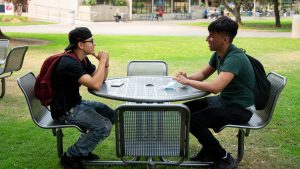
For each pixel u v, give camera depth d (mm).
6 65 6980
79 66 4215
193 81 4152
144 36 23828
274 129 6023
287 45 18141
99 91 4199
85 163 4633
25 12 50156
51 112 4312
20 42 18625
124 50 15766
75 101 4379
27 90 4305
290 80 9703
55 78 4230
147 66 6383
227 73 4113
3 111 6910
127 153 3596
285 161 4848
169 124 3502
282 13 63188
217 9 60219
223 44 4211
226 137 5715
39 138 5551
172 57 13898
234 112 4211
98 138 4246
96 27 33750
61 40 20031
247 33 27062
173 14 53438
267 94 4266
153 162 3783
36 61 12742
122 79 4887
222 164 4340
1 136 5617
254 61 4332
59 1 47500
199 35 25109
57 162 4715
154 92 4168
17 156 4902
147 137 3543
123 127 3510
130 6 48156
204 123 4215
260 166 4695
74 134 5727
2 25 33469
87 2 45031
